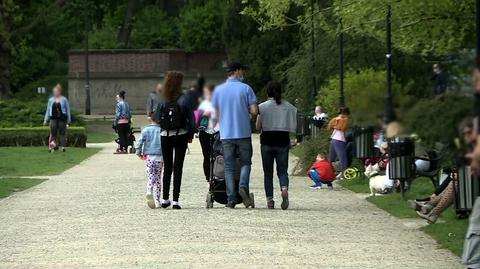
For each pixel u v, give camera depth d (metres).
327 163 55.62
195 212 41.59
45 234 35.25
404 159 44.81
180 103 42.38
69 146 106.12
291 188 55.59
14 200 48.66
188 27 183.75
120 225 37.28
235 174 43.31
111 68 188.12
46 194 51.78
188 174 64.94
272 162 43.38
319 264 28.20
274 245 31.95
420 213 36.16
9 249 31.73
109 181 59.97
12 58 179.88
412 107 22.92
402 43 42.38
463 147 21.89
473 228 24.92
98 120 169.88
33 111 117.31
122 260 28.97
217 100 42.56
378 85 25.64
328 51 84.56
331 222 38.25
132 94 187.75
